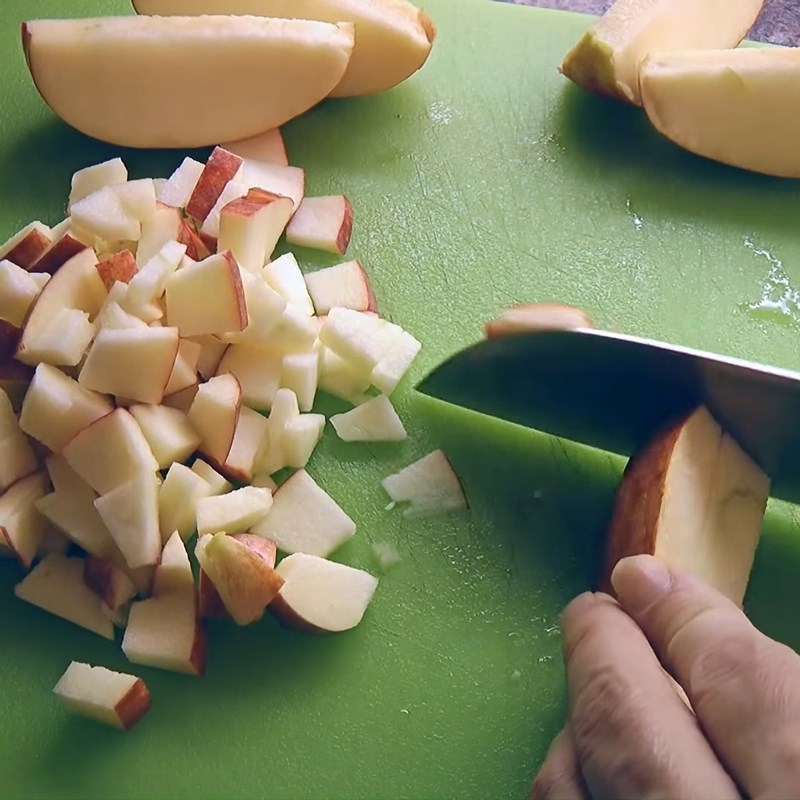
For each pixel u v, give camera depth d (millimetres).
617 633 161
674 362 203
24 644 201
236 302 216
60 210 253
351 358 229
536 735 196
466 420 229
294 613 199
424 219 256
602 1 324
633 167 266
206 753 192
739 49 261
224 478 218
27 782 189
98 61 244
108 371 209
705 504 205
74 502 207
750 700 144
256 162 257
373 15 260
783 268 253
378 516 218
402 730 196
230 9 265
